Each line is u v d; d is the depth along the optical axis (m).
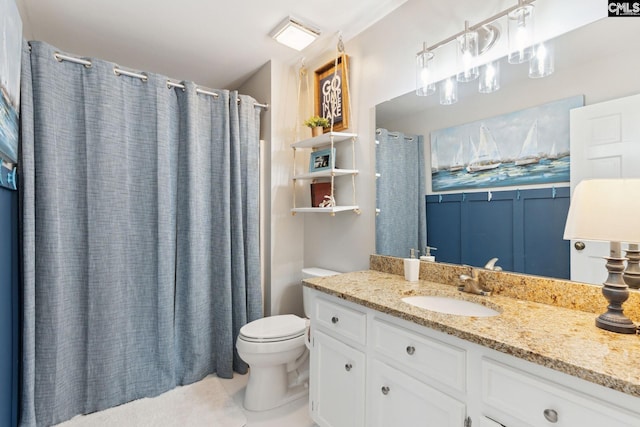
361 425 1.36
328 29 2.11
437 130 1.66
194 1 1.83
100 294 1.84
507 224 1.39
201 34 2.16
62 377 1.73
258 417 1.81
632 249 1.06
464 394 0.99
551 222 1.25
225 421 1.77
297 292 2.67
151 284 2.04
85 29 2.09
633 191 0.87
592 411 0.74
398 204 1.86
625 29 1.08
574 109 1.19
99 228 1.84
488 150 1.45
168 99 2.12
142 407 1.89
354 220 2.16
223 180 2.30
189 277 2.15
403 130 1.83
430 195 1.70
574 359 0.77
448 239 1.62
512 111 1.37
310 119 2.28
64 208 1.77
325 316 1.60
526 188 1.33
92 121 1.84
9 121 1.27
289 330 1.93
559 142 1.23
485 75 1.44
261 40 2.24
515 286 1.35
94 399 1.83
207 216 2.29
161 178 2.04
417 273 1.70
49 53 1.69
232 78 2.86
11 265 1.50
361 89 2.10
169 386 2.06
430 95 1.69
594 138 1.14
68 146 1.79
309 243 2.62
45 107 1.66
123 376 1.92
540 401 0.83
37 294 1.65
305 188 2.71
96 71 1.85
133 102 2.01
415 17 1.76
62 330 1.73
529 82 1.31
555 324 1.02
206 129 2.30
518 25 1.26
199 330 2.19
